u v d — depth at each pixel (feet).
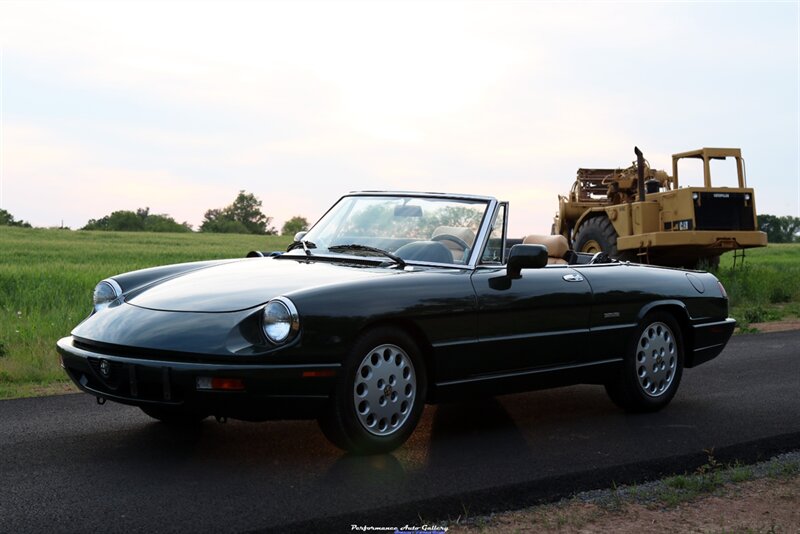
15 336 28.35
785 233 333.42
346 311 13.71
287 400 13.24
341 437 13.99
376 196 18.35
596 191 62.03
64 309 34.68
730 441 16.35
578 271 17.98
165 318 13.87
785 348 30.42
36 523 10.93
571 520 11.71
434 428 17.16
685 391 21.91
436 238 16.93
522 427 17.40
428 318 14.84
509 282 16.34
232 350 13.03
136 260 91.20
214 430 16.35
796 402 20.42
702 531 11.46
